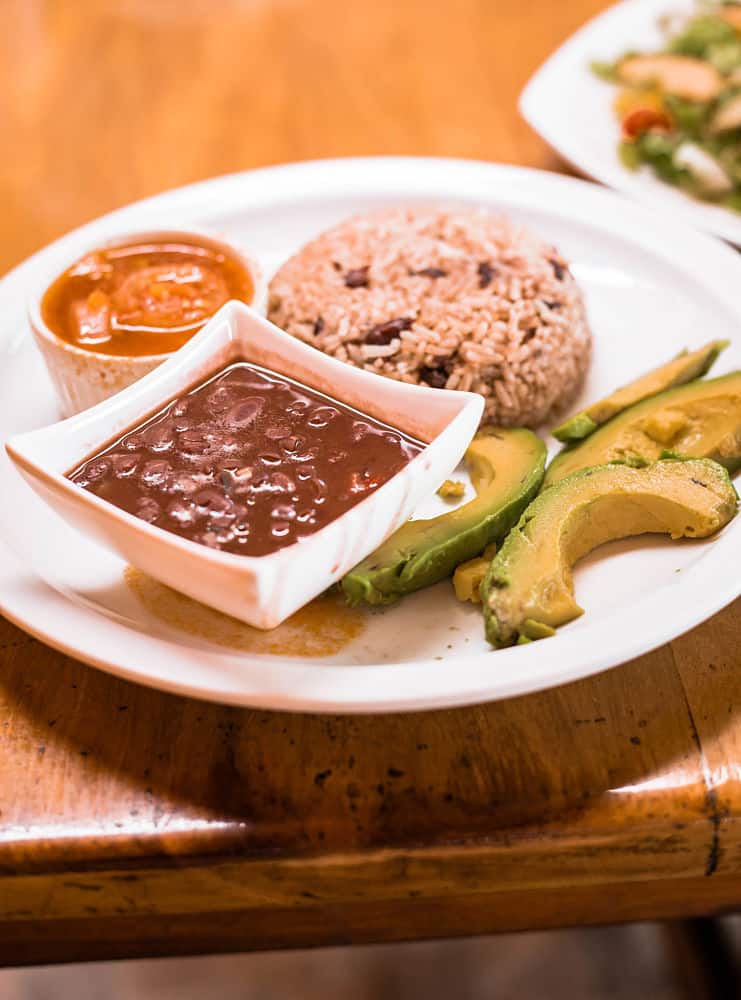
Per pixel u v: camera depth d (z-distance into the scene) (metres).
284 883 0.44
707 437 0.51
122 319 0.53
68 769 0.44
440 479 0.46
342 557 0.44
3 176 0.67
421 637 0.46
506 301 0.54
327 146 0.68
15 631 0.47
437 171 0.63
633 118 0.66
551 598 0.45
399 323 0.53
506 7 0.79
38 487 0.45
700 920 0.68
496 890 0.44
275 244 0.62
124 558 0.45
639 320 0.58
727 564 0.46
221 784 0.44
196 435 0.46
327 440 0.46
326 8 0.79
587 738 0.45
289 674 0.43
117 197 0.66
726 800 0.43
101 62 0.75
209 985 0.71
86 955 0.47
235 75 0.73
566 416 0.55
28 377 0.56
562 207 0.62
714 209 0.63
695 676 0.46
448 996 0.71
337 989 0.71
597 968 0.72
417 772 0.44
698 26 0.72
